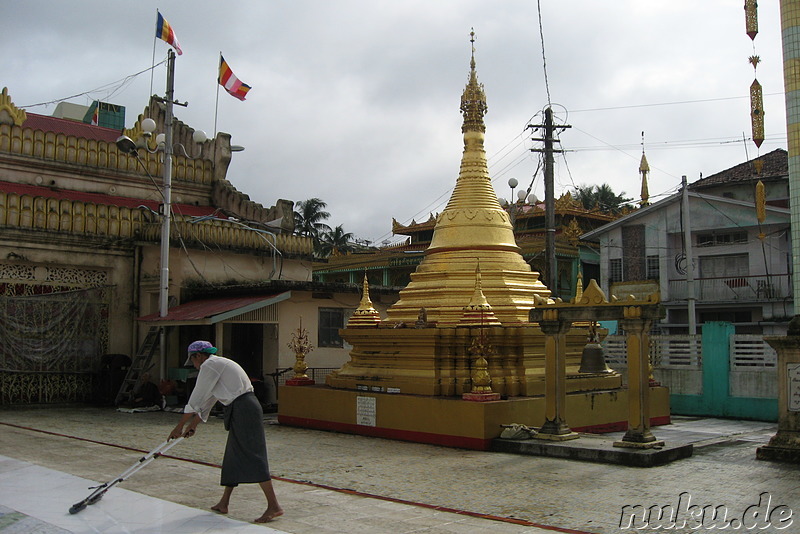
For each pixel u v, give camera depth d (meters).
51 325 23.00
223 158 31.67
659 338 21.52
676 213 39.69
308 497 9.80
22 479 10.85
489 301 16.86
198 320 20.62
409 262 47.78
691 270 31.58
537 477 11.18
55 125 31.39
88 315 23.92
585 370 14.69
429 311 17.02
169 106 23.06
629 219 40.97
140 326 25.17
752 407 19.55
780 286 36.62
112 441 15.04
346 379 17.19
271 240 27.14
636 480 10.92
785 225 36.84
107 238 24.84
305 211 66.69
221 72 25.45
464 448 13.98
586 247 45.75
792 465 12.29
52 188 27.27
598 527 8.38
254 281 26.67
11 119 26.84
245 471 8.52
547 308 13.73
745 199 39.03
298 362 18.78
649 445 12.46
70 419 19.12
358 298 24.55
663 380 21.27
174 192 30.55
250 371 23.72
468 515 8.87
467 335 15.55
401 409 15.26
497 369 15.81
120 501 9.43
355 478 11.19
